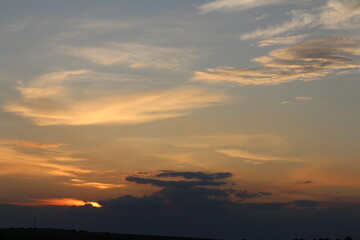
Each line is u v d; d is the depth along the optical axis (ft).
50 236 336.90
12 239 320.09
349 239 348.38
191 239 365.40
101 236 357.20
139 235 375.25
